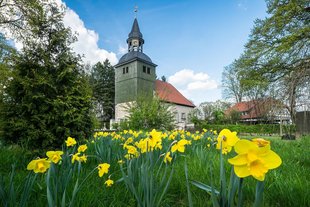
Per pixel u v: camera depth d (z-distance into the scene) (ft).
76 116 14.20
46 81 13.35
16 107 12.93
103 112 143.23
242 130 74.38
